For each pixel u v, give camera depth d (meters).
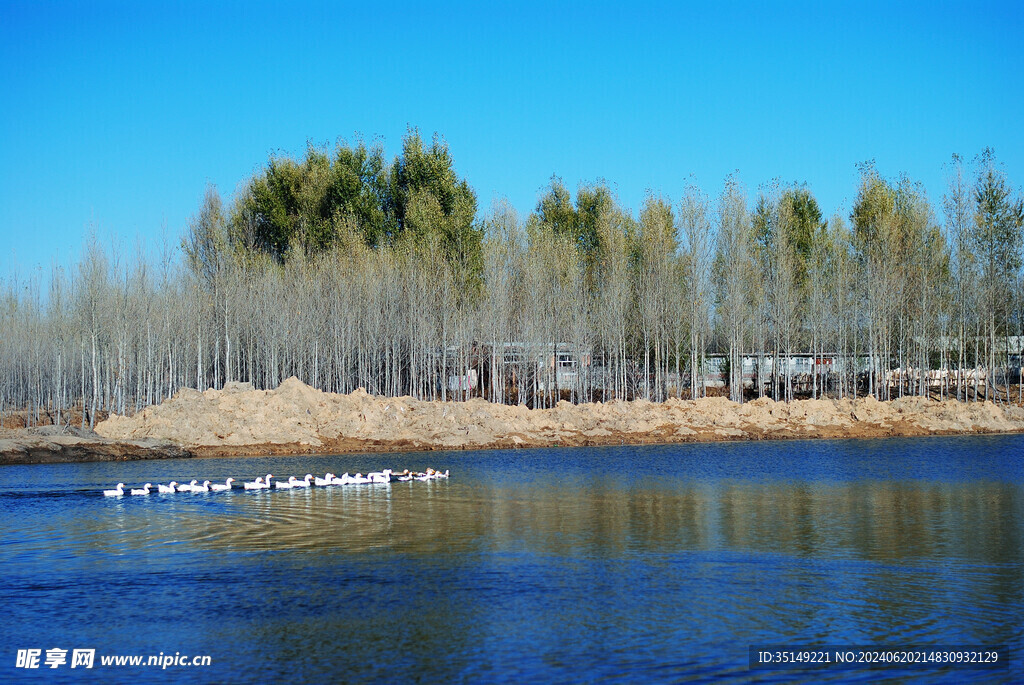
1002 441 68.50
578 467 53.81
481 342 86.75
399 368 89.69
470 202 100.00
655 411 79.19
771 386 104.12
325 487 45.03
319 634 20.81
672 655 19.25
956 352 96.81
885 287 92.25
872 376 89.56
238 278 88.88
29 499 41.47
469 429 70.19
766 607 22.52
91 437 64.75
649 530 32.50
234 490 44.12
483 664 18.81
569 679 17.97
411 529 33.06
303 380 89.00
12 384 84.25
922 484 44.38
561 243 95.12
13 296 86.56
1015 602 22.77
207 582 25.47
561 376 99.06
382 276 89.94
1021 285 91.75
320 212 103.69
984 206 93.06
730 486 44.28
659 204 102.00
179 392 69.81
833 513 35.88
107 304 77.38
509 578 25.59
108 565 27.66
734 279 93.38
